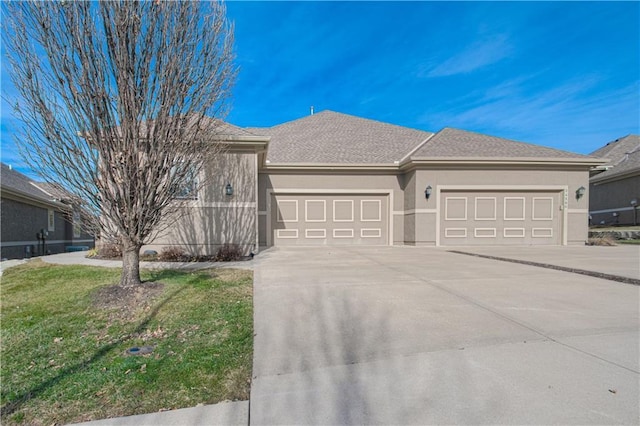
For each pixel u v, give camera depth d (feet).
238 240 33.01
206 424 7.14
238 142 32.32
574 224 43.70
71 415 7.57
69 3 14.17
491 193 43.29
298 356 10.28
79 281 19.61
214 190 32.68
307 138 53.88
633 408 7.39
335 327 12.60
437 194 42.73
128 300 15.74
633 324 12.51
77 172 15.23
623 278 20.11
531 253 33.94
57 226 65.82
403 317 13.56
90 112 14.79
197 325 12.87
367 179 45.34
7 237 49.14
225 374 9.23
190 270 23.80
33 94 14.37
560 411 7.32
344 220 45.24
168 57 15.79
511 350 10.42
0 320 13.47
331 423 7.10
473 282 19.51
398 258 30.40
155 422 7.25
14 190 48.98
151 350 10.77
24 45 14.25
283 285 18.80
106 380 8.94
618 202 64.18
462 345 10.85
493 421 7.04
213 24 17.57
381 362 9.80
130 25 15.08
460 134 50.80
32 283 19.31
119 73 15.06
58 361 10.10
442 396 7.98
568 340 11.12
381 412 7.43
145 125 16.26
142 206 16.44
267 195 44.19
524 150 45.50
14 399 8.19
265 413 7.48
